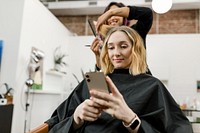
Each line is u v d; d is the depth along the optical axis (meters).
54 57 3.74
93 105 0.66
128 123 0.65
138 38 0.84
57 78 3.82
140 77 0.81
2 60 2.68
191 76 3.70
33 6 3.04
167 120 0.71
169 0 2.09
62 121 0.79
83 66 4.28
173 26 4.47
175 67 3.79
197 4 4.12
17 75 2.64
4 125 2.14
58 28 3.94
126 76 0.82
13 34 2.73
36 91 2.95
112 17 1.08
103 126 0.71
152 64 3.88
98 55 1.02
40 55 3.07
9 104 2.28
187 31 4.39
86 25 4.90
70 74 4.32
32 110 2.98
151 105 0.75
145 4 4.04
